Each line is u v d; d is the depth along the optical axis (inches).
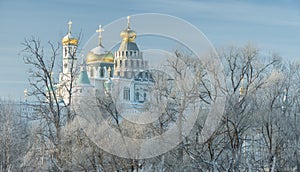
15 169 2128.4
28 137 2239.2
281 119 2124.8
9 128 2287.2
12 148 2247.8
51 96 2037.4
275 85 2196.1
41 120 1966.0
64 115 2039.9
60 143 1870.1
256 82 2204.7
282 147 2100.1
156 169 1835.6
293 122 2177.7
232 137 1995.6
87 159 1846.7
